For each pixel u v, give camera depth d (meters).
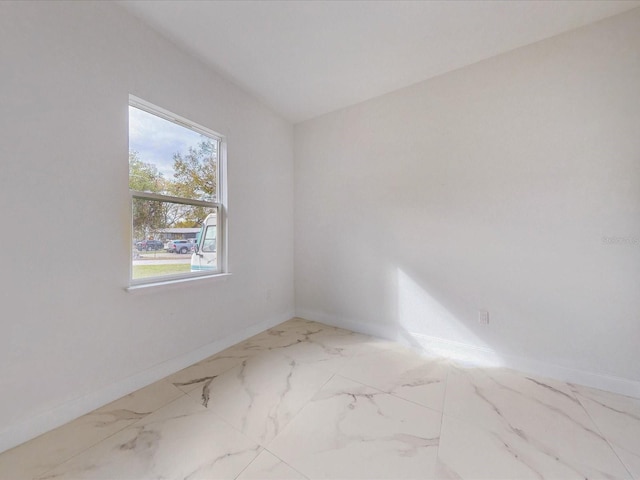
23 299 1.28
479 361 2.11
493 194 2.05
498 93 2.02
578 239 1.78
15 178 1.25
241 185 2.50
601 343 1.72
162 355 1.87
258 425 1.39
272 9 1.62
